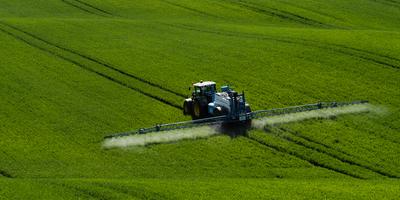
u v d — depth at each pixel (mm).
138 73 150375
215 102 116875
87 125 120438
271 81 144375
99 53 166750
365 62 157125
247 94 136000
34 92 137750
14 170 101562
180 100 133625
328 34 185125
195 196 88375
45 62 159250
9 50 168375
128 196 88062
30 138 114312
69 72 152250
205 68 153875
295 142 113312
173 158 106938
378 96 135500
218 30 193250
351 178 101750
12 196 86625
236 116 113500
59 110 127875
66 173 100750
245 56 163125
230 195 89125
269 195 89375
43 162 104938
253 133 115375
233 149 109938
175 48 171500
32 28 190250
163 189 90562
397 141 115062
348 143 113500
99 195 88125
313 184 95500
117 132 117312
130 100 134125
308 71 151000
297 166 105625
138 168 103375
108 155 108312
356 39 177875
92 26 195500
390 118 124250
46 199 86125
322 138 114875
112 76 149000
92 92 138750
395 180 101000
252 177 101250
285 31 191000
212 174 101438
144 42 177875
